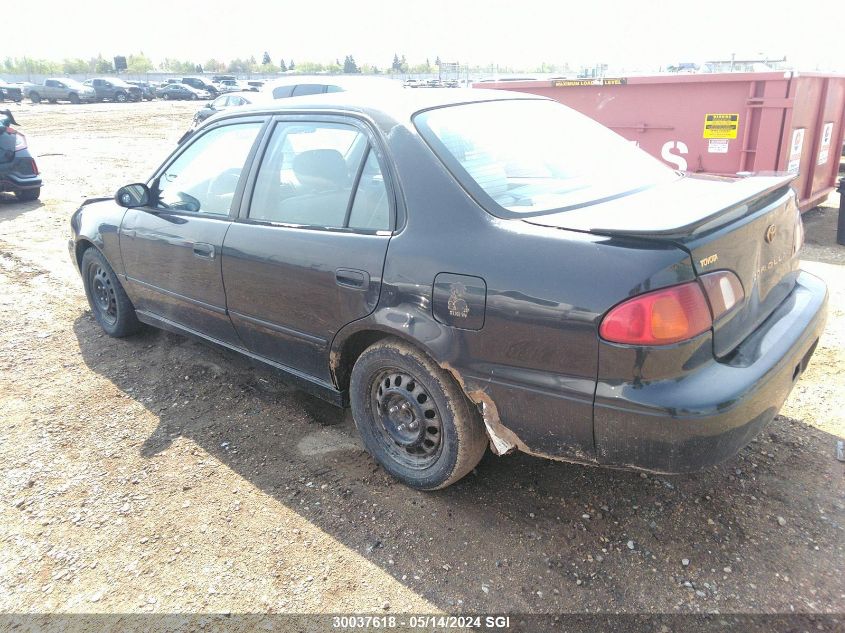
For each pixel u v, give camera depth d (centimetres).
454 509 280
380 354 280
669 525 264
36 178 988
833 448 308
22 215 902
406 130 277
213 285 357
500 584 240
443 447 273
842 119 802
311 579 246
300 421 358
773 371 228
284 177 323
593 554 252
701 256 214
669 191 272
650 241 213
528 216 244
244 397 386
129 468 318
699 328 213
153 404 381
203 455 328
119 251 430
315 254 294
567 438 233
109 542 269
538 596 234
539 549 255
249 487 301
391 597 237
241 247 332
